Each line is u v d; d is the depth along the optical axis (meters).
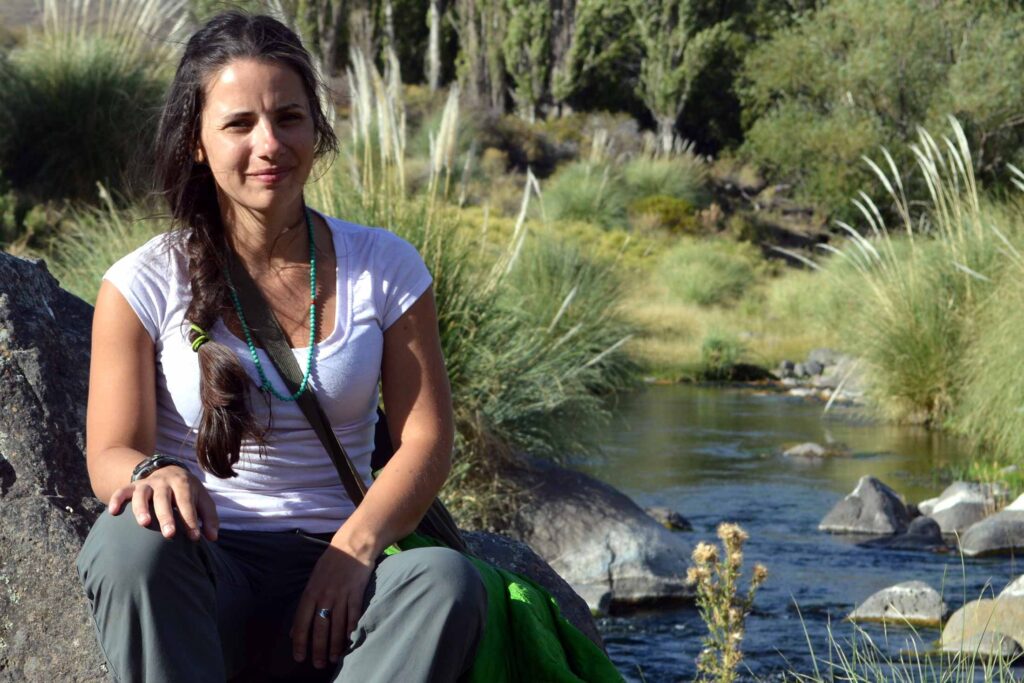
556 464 6.93
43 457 2.71
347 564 2.05
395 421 2.30
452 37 49.97
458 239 7.49
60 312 3.06
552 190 28.44
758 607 5.77
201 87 2.22
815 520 7.79
